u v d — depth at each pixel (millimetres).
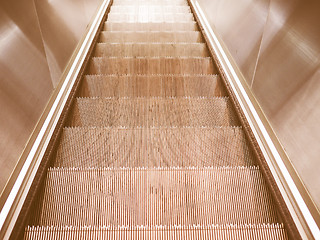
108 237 1647
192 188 1925
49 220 1779
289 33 2094
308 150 1701
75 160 2182
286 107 1995
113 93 3189
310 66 1784
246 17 3156
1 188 1652
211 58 3746
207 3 5059
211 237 1660
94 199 1871
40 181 1864
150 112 2725
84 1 4367
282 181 1854
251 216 1834
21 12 2285
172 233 1662
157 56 4090
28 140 1986
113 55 4094
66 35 3258
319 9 1745
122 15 5711
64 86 2764
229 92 2881
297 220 1640
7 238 1521
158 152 2256
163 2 6746
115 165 2168
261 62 2506
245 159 2232
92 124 2625
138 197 1881
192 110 2764
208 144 2326
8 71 1963
